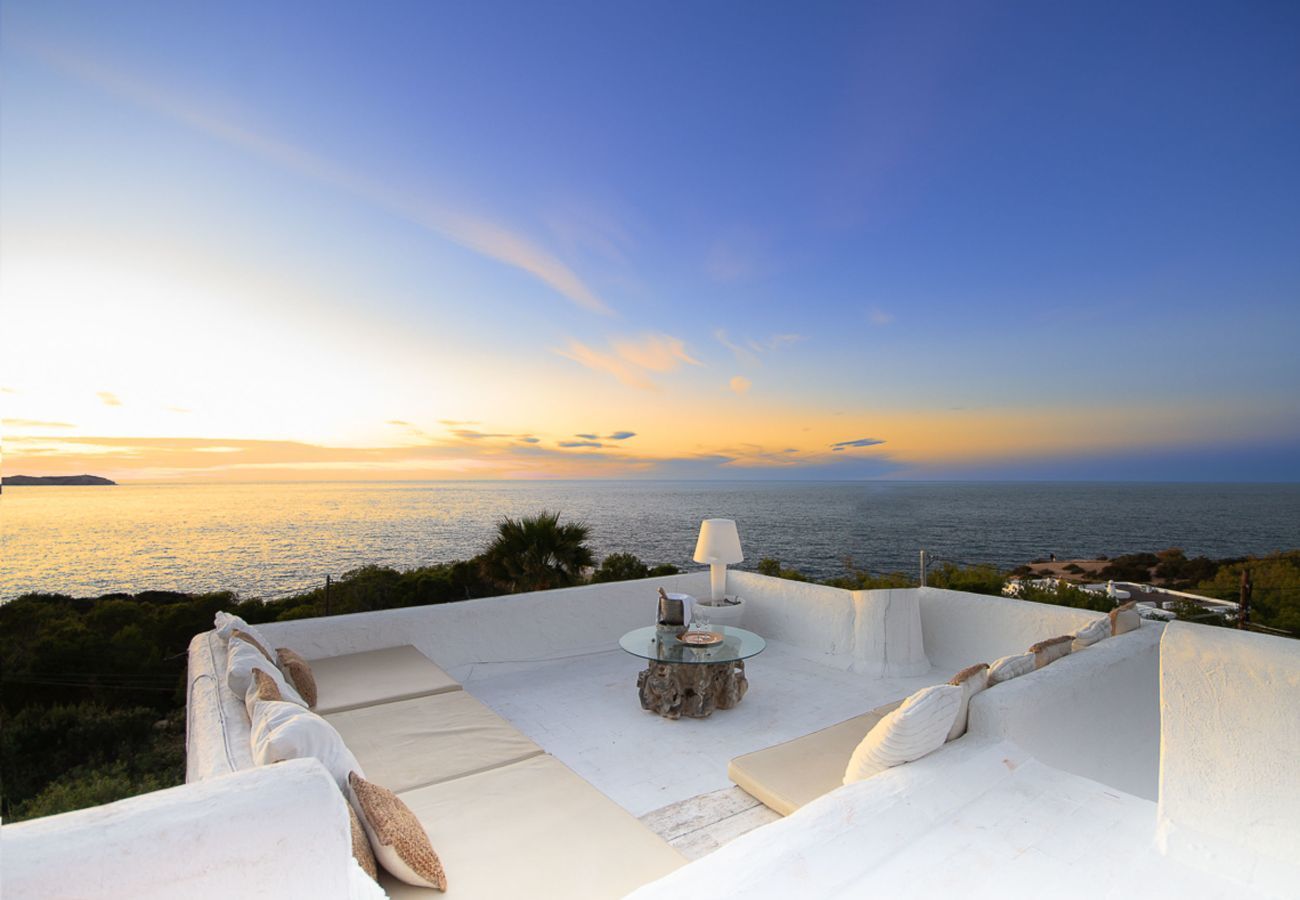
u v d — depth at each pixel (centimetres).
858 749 198
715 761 283
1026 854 149
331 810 96
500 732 249
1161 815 160
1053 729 212
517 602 423
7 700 805
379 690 298
